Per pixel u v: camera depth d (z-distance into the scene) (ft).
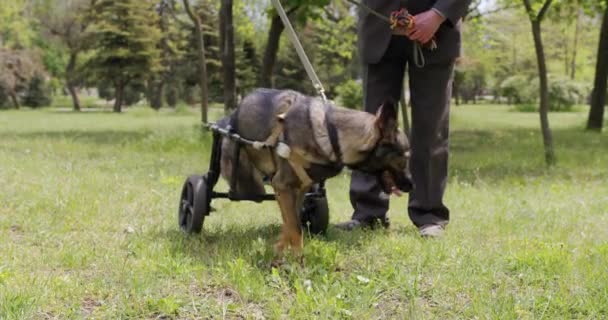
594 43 159.43
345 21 73.82
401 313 12.17
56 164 33.14
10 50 166.20
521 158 43.45
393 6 18.16
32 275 14.06
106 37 154.20
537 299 12.53
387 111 13.53
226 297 12.91
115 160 36.60
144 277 13.64
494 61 180.65
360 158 14.02
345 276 14.29
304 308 11.99
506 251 16.16
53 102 191.21
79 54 182.50
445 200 24.86
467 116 112.57
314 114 14.23
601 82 75.61
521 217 21.01
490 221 20.22
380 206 19.62
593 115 76.54
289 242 15.06
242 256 15.25
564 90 140.56
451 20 17.20
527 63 173.47
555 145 54.19
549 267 14.52
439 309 12.32
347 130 13.97
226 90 51.39
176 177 28.81
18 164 32.63
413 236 18.04
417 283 13.48
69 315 11.73
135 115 120.26
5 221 19.08
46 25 166.71
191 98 182.39
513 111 141.69
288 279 13.83
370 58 18.69
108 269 14.51
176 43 173.27
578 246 16.98
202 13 153.48
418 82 18.56
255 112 15.57
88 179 27.40
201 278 13.80
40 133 64.28
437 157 18.86
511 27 172.24
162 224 19.31
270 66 54.65
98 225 19.08
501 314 11.80
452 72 18.75
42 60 189.16
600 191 27.86
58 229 18.37
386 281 13.61
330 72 145.89
